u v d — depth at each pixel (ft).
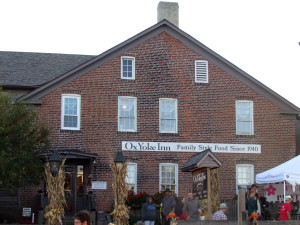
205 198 61.87
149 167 84.89
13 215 79.66
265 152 88.94
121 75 86.48
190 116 87.56
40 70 93.09
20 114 71.97
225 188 86.48
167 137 86.17
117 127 84.94
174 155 85.92
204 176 62.44
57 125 83.15
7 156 69.62
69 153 79.10
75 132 83.51
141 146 85.20
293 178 65.26
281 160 89.20
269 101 90.48
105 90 85.61
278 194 86.28
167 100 87.35
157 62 87.97
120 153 59.62
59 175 57.26
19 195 80.64
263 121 89.76
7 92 81.41
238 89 89.66
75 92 84.64
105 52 86.12
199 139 87.15
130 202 80.12
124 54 87.10
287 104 90.58
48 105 83.41
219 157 87.35
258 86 90.22
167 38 88.94
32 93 82.89
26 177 72.38
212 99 88.63
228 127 88.38
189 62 88.89
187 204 63.98
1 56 96.63
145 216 68.18
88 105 84.79
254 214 53.47
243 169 87.86
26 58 97.35
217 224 53.16
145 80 87.15
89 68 85.66
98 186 82.69
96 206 82.12
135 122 85.87
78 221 26.66
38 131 75.92
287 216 61.87
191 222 53.26
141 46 87.92
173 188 84.94
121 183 58.65
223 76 89.56
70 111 84.17
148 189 84.23
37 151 74.18
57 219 55.83
